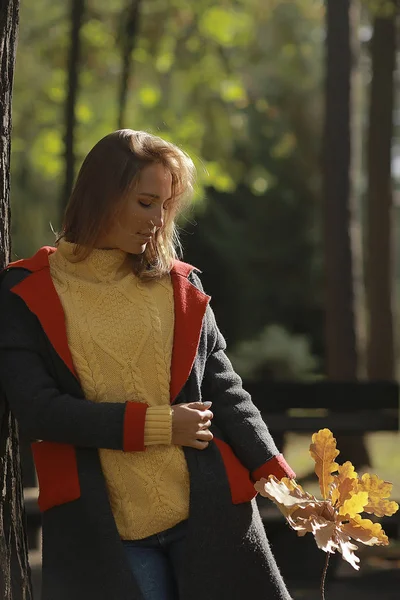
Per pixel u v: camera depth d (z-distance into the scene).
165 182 3.01
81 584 2.87
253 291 24.78
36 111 15.00
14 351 2.95
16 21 3.27
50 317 2.95
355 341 11.25
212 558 2.97
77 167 14.65
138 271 3.09
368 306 13.72
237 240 24.58
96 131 15.14
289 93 21.88
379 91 13.25
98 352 2.97
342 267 11.23
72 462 2.93
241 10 15.09
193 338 3.08
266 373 20.78
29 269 3.00
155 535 2.98
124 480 2.96
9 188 3.28
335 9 11.15
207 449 3.06
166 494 2.97
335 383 8.56
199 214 23.70
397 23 13.17
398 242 30.50
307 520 2.84
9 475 3.18
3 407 3.13
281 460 3.11
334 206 11.25
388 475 10.65
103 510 2.88
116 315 3.01
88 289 3.02
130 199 2.98
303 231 24.78
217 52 14.71
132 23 12.84
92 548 2.87
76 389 2.95
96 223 3.00
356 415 8.53
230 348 24.58
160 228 3.14
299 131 22.66
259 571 3.05
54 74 14.59
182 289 3.13
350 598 6.39
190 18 14.16
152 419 2.89
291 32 16.67
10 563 3.16
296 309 24.95
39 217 17.02
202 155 15.41
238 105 16.22
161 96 15.21
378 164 13.35
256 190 19.59
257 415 3.19
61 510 2.92
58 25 13.89
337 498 2.92
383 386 8.55
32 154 15.64
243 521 3.04
